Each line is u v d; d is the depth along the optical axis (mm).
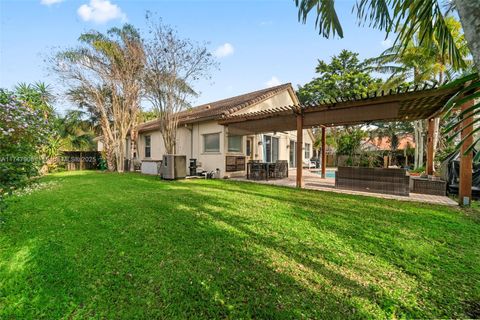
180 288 2104
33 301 1980
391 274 2338
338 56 24547
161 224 3715
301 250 2838
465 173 5070
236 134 10594
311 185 8273
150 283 2176
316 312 1806
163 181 9164
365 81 21922
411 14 2789
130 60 11570
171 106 10266
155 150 14891
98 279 2244
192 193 6352
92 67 12578
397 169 6379
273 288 2094
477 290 2090
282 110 7688
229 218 4055
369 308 1858
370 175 6820
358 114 6625
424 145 15750
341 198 5828
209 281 2197
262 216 4191
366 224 3795
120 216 4129
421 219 4078
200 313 1816
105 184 8102
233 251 2795
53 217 4055
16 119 3775
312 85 25438
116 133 14039
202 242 3045
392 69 14602
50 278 2270
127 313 1822
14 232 3359
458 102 1540
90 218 4012
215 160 11039
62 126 15906
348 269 2424
